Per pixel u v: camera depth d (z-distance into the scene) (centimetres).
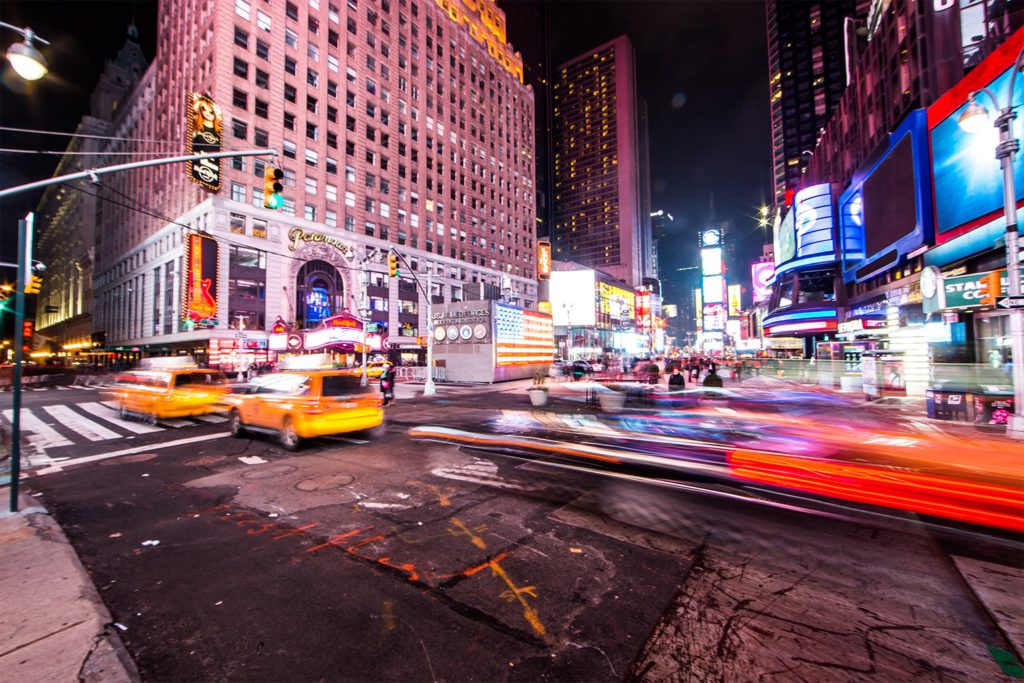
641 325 10988
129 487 659
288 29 4031
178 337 3884
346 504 573
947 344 1137
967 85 1700
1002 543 438
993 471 550
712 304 9812
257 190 3744
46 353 8531
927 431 923
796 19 9894
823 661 268
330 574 387
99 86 8162
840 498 574
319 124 4228
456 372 3047
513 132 7162
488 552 428
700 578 374
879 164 2489
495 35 7000
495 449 900
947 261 1828
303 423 888
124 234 5506
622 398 1316
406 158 5147
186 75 4097
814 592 351
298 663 270
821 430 868
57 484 679
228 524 509
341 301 4341
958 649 277
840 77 9419
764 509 543
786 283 3944
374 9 4847
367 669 264
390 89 4997
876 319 2619
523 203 7300
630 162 14525
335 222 4319
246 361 3569
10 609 314
